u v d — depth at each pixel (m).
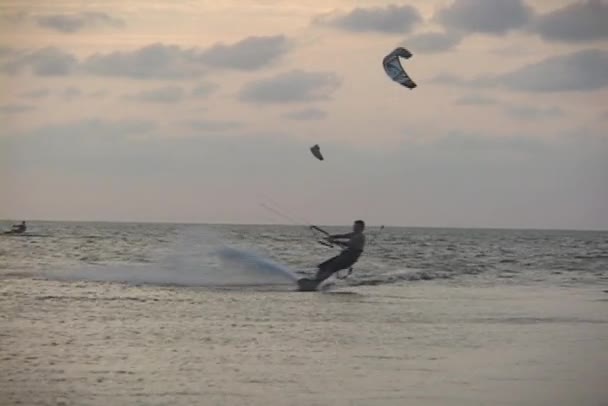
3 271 87.31
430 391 36.38
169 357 42.19
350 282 85.50
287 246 165.12
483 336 50.31
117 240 184.38
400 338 49.00
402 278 92.25
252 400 34.25
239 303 63.69
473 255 146.62
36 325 50.88
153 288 73.31
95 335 47.97
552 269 113.00
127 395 34.69
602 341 49.09
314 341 47.44
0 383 36.16
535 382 38.50
